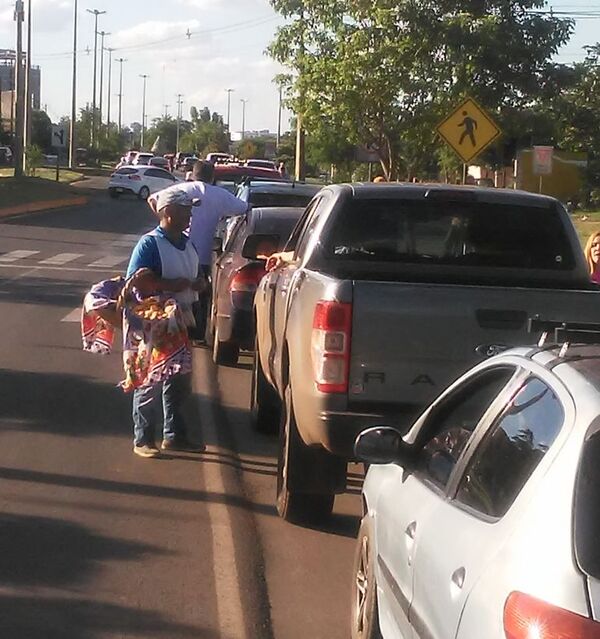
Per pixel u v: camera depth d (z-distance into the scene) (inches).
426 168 1186.0
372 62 865.5
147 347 374.3
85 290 797.9
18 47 2263.8
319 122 919.0
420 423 241.4
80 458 378.9
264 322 394.6
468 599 173.5
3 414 430.3
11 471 363.3
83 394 465.7
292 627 267.6
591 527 157.8
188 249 376.2
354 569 262.8
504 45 856.3
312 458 316.8
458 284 319.6
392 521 230.8
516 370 211.2
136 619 266.8
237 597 279.7
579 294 294.4
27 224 1470.2
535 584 155.9
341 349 289.6
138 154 3346.5
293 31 921.5
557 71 888.9
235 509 337.1
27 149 2701.8
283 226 505.0
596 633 145.9
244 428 427.5
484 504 193.0
